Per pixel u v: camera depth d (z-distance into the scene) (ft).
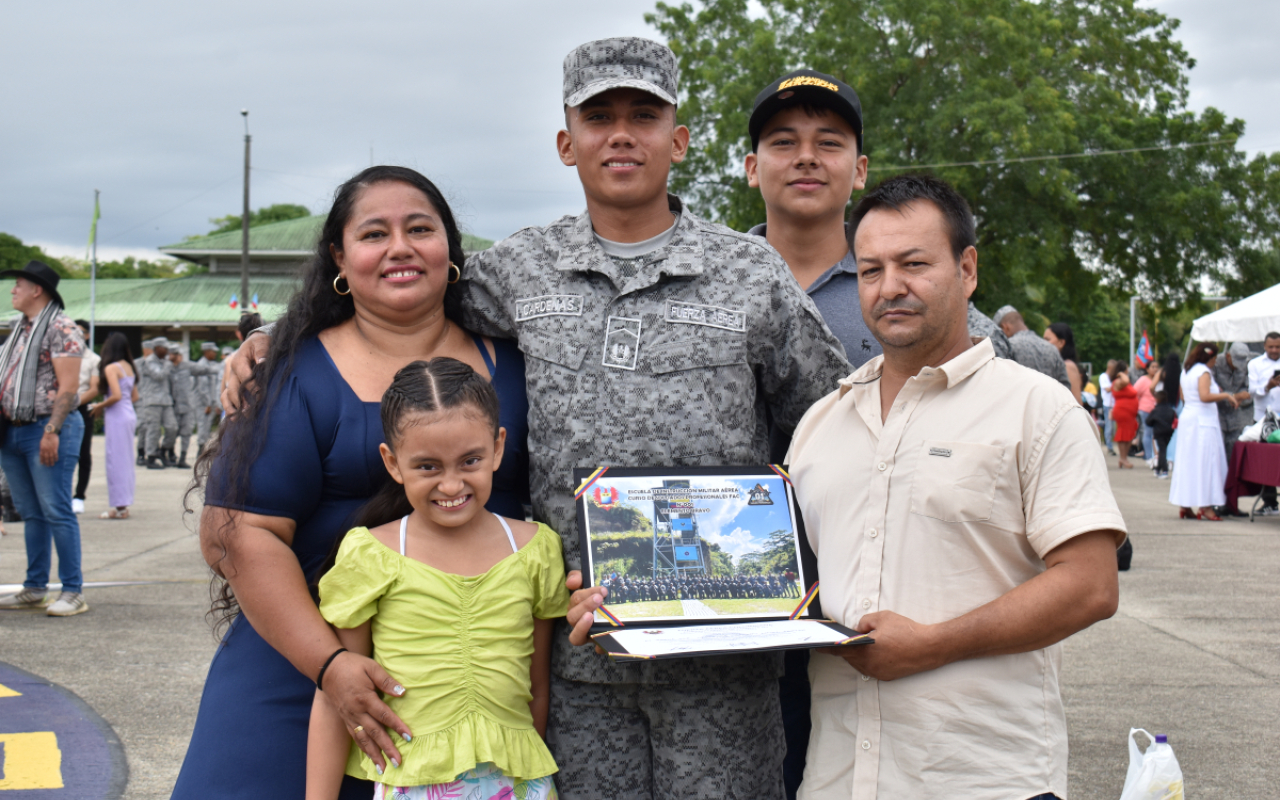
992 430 5.85
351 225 6.89
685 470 6.69
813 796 6.24
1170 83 76.43
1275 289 42.37
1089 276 76.95
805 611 6.39
